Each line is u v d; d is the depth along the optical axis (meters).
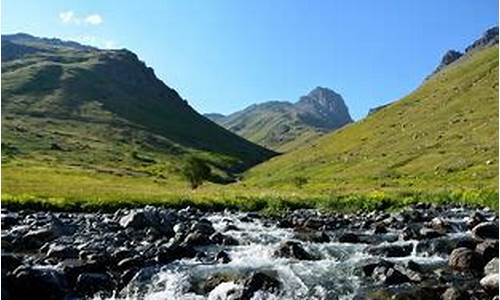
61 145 182.50
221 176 184.62
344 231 37.22
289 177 163.62
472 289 20.36
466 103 183.38
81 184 89.88
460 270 23.67
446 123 171.38
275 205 55.69
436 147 149.75
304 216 47.53
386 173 135.12
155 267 23.98
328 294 20.33
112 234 32.47
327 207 56.22
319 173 161.12
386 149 167.38
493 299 18.81
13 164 129.50
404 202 58.31
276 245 28.69
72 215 43.62
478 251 24.42
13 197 47.62
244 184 153.25
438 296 19.78
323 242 32.56
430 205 57.91
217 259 26.17
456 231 35.88
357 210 55.16
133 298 20.55
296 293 20.42
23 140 175.88
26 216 39.44
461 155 133.50
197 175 113.12
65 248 25.53
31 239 28.67
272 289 20.75
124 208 50.00
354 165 159.00
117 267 23.72
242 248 29.42
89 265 23.05
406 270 22.69
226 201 55.75
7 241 28.28
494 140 138.25
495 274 20.23
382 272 22.39
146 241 30.88
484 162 121.62
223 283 21.27
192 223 37.56
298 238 33.41
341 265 24.56
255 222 43.03
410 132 176.88
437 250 28.66
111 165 165.25
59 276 21.11
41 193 53.81
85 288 21.02
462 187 95.75
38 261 24.19
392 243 30.66
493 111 164.12
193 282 21.80
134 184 114.94
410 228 34.78
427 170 128.75
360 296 20.06
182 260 26.00
